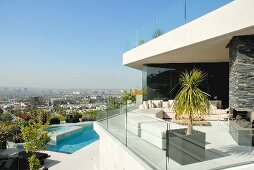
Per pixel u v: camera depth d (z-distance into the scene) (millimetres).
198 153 5109
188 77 6262
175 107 6176
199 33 7414
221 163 4891
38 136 12742
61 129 22000
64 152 15844
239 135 5398
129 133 6848
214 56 12000
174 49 8961
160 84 15367
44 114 25266
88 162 13078
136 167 5711
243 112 8617
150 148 5586
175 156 4918
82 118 27391
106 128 9547
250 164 5008
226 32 6383
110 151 8281
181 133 5488
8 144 12383
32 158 11422
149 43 11195
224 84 15250
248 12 5777
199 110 5809
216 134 6473
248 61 6883
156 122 5426
